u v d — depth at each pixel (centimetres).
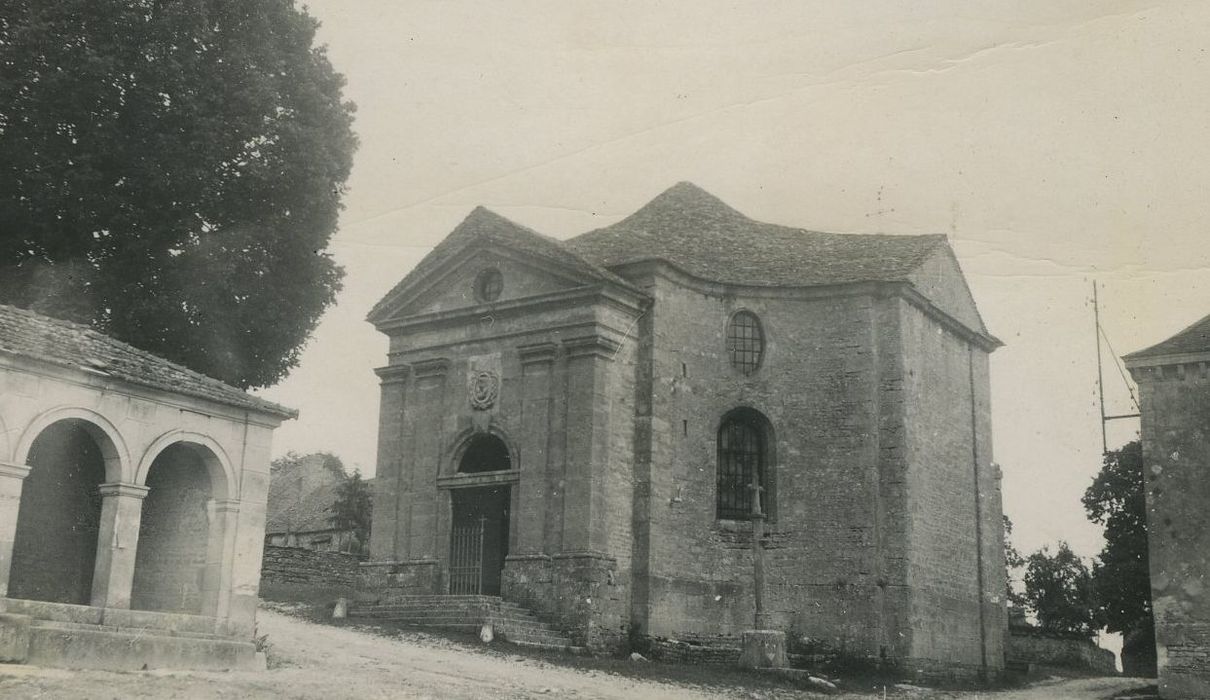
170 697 1479
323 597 3127
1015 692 3177
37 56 2675
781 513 3117
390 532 3167
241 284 2998
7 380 1630
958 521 3369
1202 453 2827
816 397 3162
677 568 2959
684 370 3103
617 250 3216
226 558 1889
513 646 2564
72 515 1955
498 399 3067
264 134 3000
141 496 1784
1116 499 4528
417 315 3256
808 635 3006
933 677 3055
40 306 2678
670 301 3106
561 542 2839
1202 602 2755
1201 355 2848
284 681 1756
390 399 3275
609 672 2403
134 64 2784
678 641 2911
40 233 2731
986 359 3734
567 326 2978
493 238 3147
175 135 2825
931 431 3266
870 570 2991
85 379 1727
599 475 2852
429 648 2414
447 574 3047
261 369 3109
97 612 1681
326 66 3194
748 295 3238
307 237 3094
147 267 2856
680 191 3659
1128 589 4428
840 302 3203
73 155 2745
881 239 3494
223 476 1914
